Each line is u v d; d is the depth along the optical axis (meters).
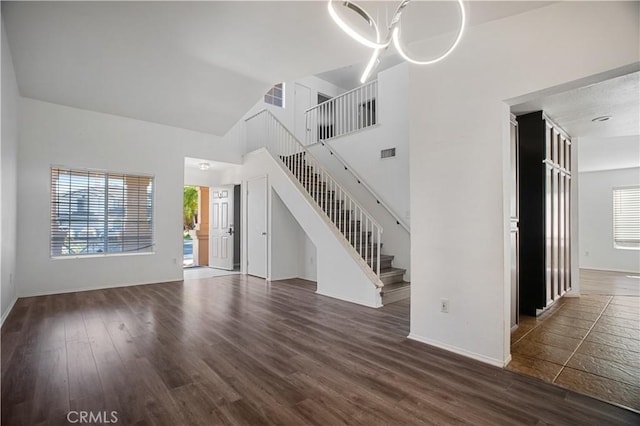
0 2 2.50
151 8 2.57
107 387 2.09
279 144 6.50
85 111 4.84
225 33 2.91
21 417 1.76
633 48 1.91
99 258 4.96
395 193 5.26
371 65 2.03
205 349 2.71
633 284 5.84
